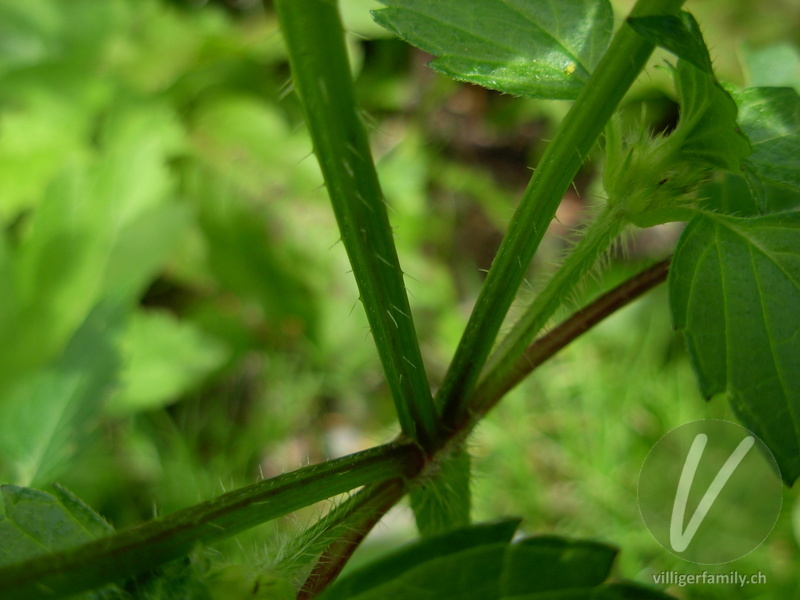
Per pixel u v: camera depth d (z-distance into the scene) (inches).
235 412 9.1
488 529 2.2
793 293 2.7
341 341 9.1
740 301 2.7
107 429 8.0
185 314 9.3
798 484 6.4
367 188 2.3
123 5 9.0
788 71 4.1
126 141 8.1
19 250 7.7
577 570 2.2
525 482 7.9
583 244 2.9
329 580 2.7
